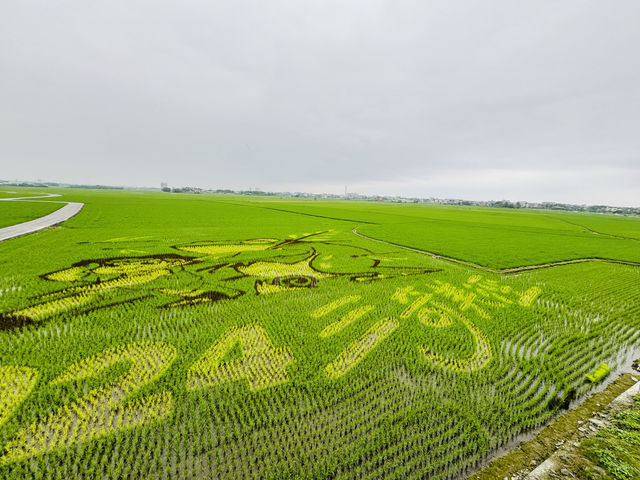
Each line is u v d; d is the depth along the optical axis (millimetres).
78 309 12477
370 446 6312
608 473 5656
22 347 9328
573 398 7902
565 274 22188
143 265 19641
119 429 6426
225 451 6133
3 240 25781
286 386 8148
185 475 5602
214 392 7812
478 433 6742
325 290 16297
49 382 7785
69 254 21641
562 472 5711
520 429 6926
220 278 17656
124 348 9555
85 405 7059
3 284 14992
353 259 24281
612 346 11062
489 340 11188
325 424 6945
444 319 12922
